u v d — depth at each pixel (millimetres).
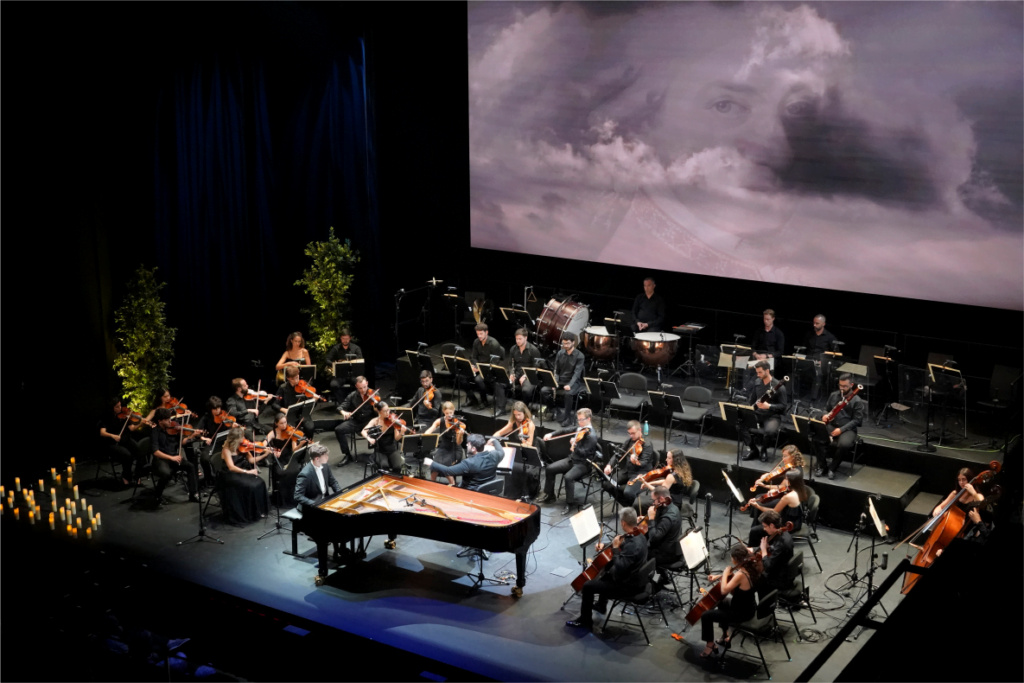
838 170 13508
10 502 13070
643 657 9695
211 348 16984
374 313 18219
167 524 12609
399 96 17219
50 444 14594
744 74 13953
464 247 17438
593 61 15156
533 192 16250
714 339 15703
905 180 13031
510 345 17281
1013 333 12852
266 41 16406
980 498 10484
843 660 9531
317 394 15820
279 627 10422
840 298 14297
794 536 11039
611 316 16422
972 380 13633
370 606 10641
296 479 12219
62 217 14273
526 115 15945
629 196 15367
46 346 14398
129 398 14906
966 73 12305
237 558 11695
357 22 16781
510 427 13000
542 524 12445
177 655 9523
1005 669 5094
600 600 10156
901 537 11859
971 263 12820
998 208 12438
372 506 11117
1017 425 12656
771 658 9617
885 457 12672
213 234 16594
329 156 17344
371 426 13188
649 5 14500
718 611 9445
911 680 5043
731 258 14711
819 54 13305
